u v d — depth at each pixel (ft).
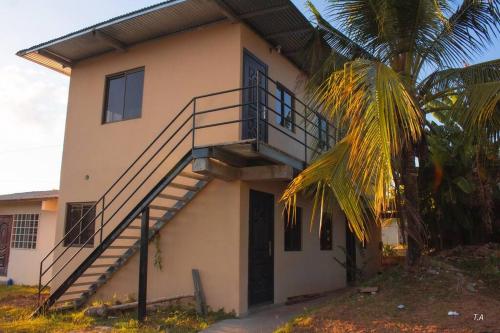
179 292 32.14
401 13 24.79
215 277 31.09
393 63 26.68
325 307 25.61
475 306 21.84
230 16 32.22
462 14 25.49
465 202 40.98
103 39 36.32
